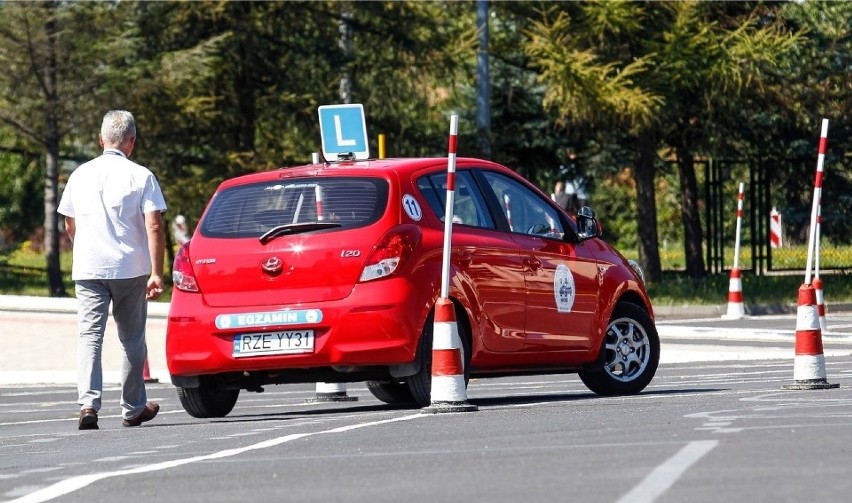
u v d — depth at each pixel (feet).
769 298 234.38
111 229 77.20
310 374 78.48
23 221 433.07
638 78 232.73
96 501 46.26
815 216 84.53
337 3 259.39
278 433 65.98
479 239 80.74
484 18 247.29
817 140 276.41
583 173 285.23
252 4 254.27
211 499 45.39
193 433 69.10
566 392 94.94
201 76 246.47
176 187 254.68
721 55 230.68
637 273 91.66
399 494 44.57
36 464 58.08
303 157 263.49
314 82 262.47
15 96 259.80
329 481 48.03
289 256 77.61
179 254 80.84
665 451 51.44
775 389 83.97
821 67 272.72
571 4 243.19
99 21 255.29
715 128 264.11
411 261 76.69
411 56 266.57
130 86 251.19
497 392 99.66
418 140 273.95
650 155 258.98
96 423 77.00
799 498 40.96
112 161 78.07
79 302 77.61
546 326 84.12
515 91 279.49
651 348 90.22
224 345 78.48
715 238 261.65
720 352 135.23
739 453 50.26
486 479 46.80
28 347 150.20
